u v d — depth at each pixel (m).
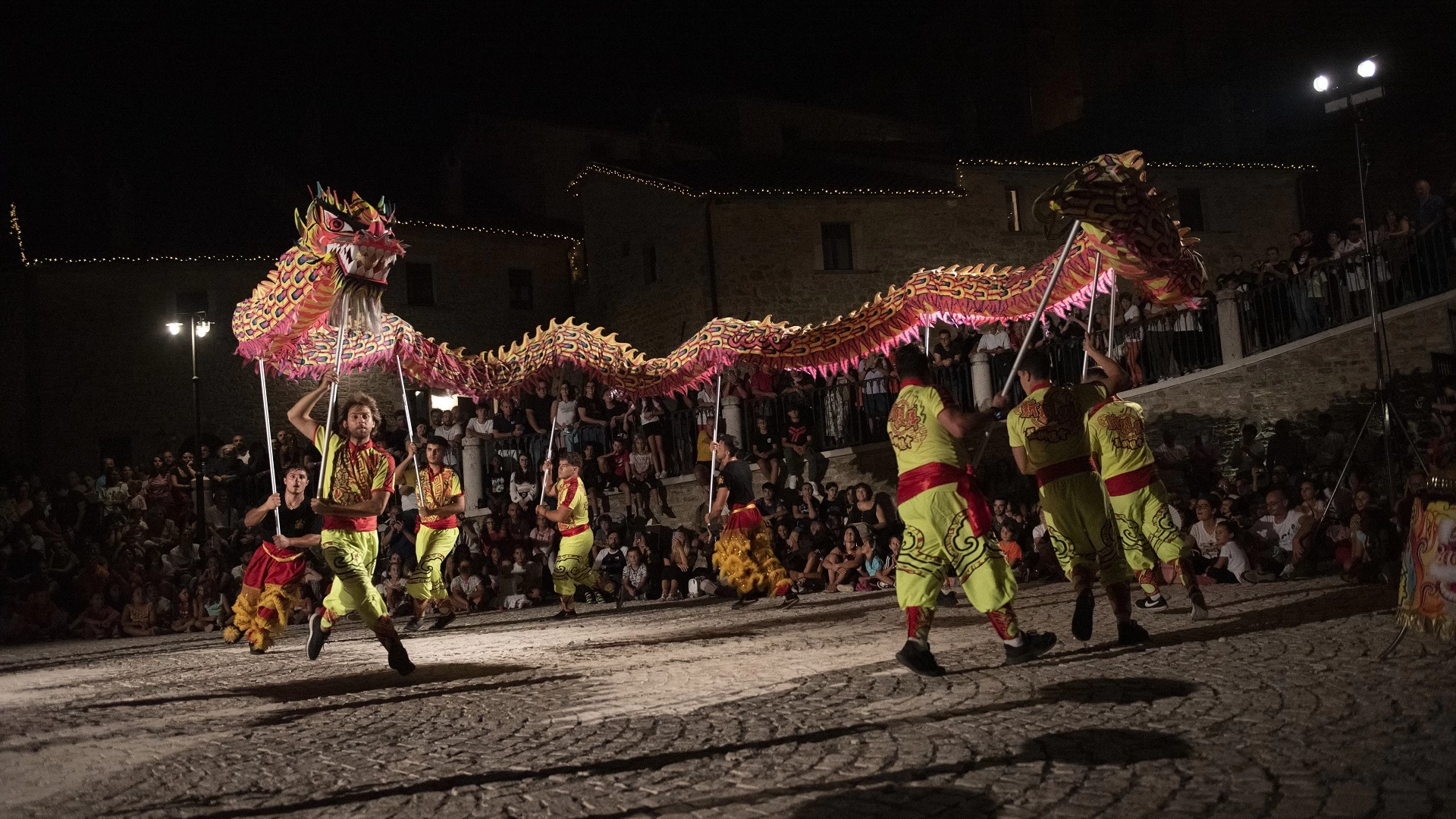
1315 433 18.28
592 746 5.32
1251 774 4.00
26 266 29.03
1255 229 30.17
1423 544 5.89
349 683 8.45
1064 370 19.81
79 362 29.20
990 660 7.05
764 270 28.03
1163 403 19.06
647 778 4.63
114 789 5.12
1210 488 16.95
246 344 9.12
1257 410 18.64
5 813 4.78
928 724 5.21
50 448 28.81
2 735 6.85
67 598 20.84
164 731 6.64
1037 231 29.66
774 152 34.47
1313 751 4.23
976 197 29.41
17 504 21.12
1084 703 5.40
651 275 29.91
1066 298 9.60
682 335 28.64
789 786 4.35
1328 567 12.89
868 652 8.03
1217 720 4.84
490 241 32.62
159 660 12.02
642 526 21.11
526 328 32.94
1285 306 18.94
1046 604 10.87
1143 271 7.54
